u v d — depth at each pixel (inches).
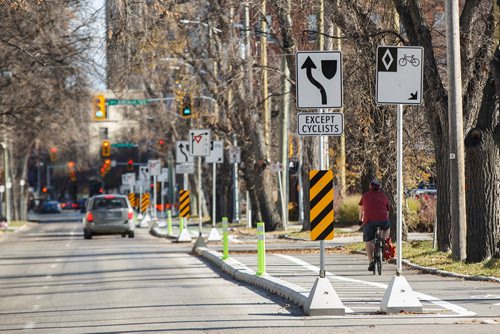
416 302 1450.5
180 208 3986.2
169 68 4306.1
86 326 1413.6
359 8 2655.0
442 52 3144.7
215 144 3484.3
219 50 3976.4
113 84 3041.3
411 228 4077.3
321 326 1320.1
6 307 1753.2
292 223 5861.2
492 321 1343.5
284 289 1742.1
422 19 2450.8
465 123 2472.9
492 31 2357.3
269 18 4055.1
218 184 6648.6
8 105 4714.6
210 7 3811.5
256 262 2625.5
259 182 4616.1
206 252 2965.1
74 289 2068.2
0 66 4082.2
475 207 2247.8
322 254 1466.5
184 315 1504.7
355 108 2861.7
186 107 4249.5
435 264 2282.2
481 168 2236.7
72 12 3526.1
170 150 7160.4
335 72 1480.1
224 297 1787.6
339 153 3809.1
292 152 5329.7
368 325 1315.2
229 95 4628.4
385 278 2103.8
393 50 1480.1
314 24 3238.2
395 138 2942.9
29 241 4675.2
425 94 2501.2
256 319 1424.7
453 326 1289.4
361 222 2217.0
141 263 2800.2
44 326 1437.0
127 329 1354.6
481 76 2440.9
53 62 3944.4
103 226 4618.6
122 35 2465.6
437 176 2568.9
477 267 2155.5
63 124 5029.5
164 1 2516.0
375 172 3002.0
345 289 1852.9
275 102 5438.0
